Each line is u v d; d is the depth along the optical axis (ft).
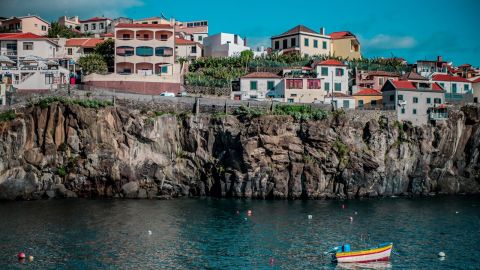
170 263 231.71
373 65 554.46
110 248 249.96
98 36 616.80
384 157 406.21
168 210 331.36
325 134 388.57
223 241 264.72
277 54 553.23
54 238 263.49
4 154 360.89
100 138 373.20
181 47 557.33
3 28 581.12
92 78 435.94
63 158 368.89
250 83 469.16
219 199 374.63
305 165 383.45
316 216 321.52
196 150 389.80
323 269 229.04
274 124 383.45
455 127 433.89
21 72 427.33
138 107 391.65
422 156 419.33
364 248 255.09
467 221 315.17
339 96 465.06
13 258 233.76
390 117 424.87
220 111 400.67
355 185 390.42
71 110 369.50
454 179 429.79
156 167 377.71
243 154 377.30
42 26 600.39
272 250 252.01
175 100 398.62
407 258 245.86
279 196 380.17
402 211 342.03
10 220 296.92
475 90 517.96
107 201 357.82
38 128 369.30
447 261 241.96
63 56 526.16
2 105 374.02
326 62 489.26
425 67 550.77
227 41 582.76
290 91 465.06
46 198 364.17
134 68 480.64
